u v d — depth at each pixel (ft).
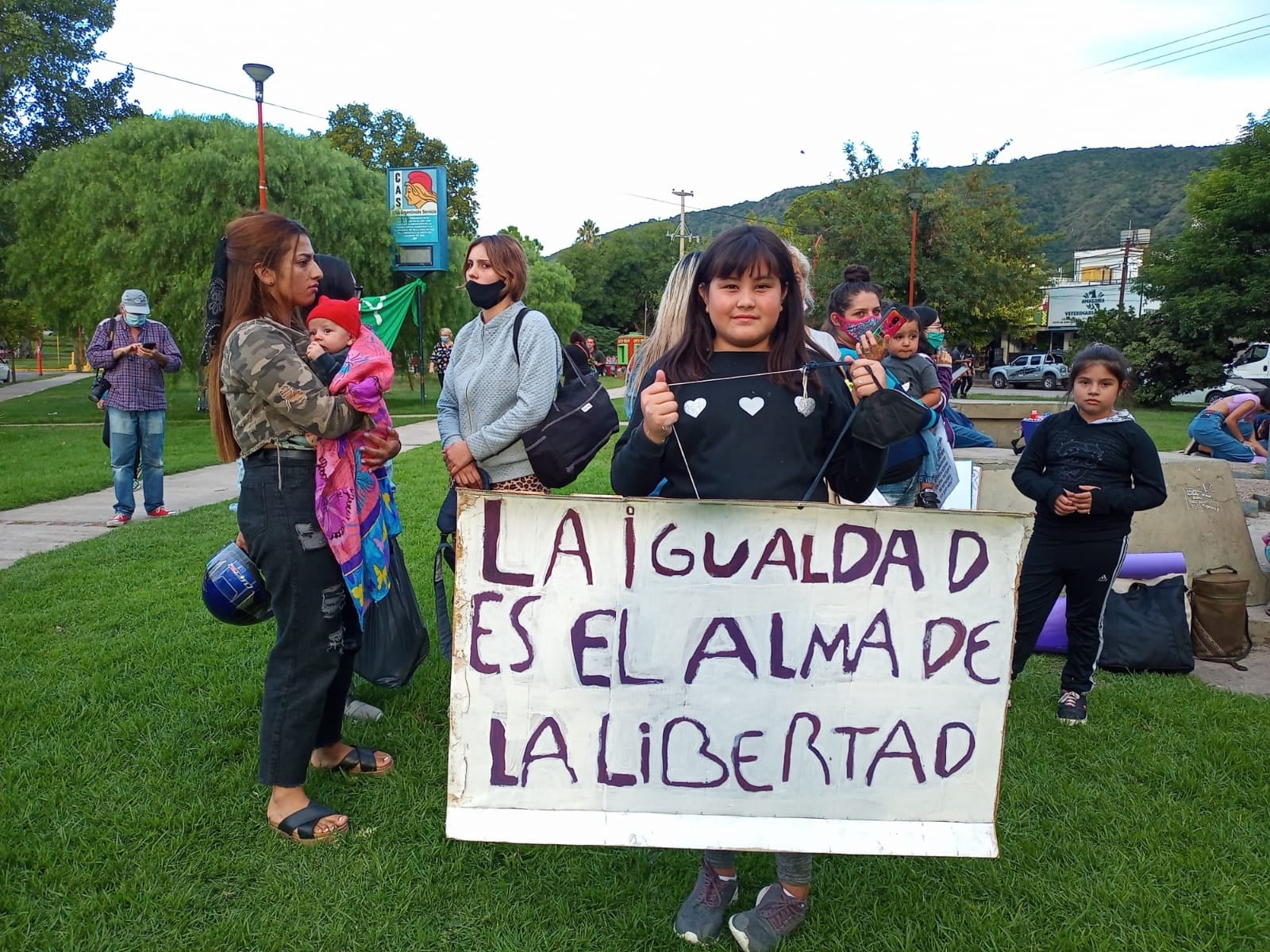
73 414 65.62
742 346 7.16
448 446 11.16
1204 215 83.76
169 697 11.75
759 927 7.18
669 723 6.85
